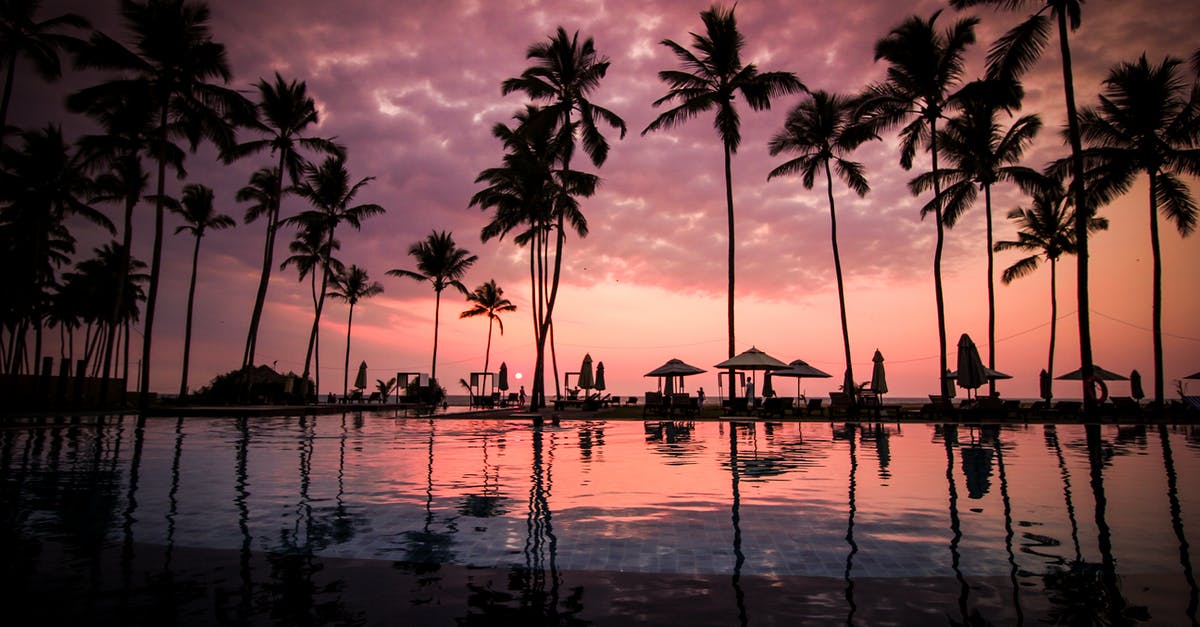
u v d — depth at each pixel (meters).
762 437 13.12
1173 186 21.33
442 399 45.69
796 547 3.92
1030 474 6.98
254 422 18.91
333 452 9.68
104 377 25.09
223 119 26.55
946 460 8.49
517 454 9.45
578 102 27.70
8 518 4.70
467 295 49.41
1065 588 3.15
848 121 24.80
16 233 31.72
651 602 3.00
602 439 12.57
